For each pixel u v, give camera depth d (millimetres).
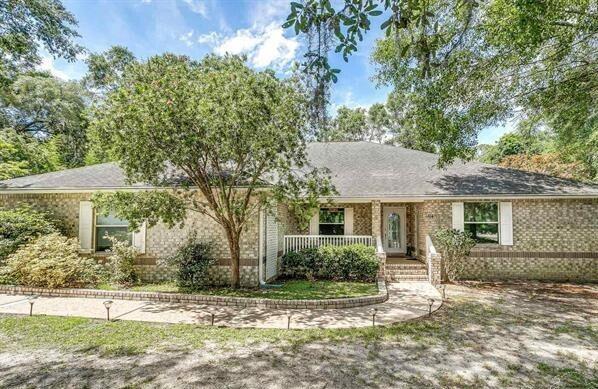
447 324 7406
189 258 10891
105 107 9523
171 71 9000
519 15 7574
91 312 8141
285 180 10523
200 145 9266
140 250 12016
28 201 12805
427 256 13273
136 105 8633
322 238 14281
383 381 4707
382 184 14055
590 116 12148
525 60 9758
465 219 13680
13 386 4469
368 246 12891
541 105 11172
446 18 8453
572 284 12211
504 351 5883
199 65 9695
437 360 5465
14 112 25719
